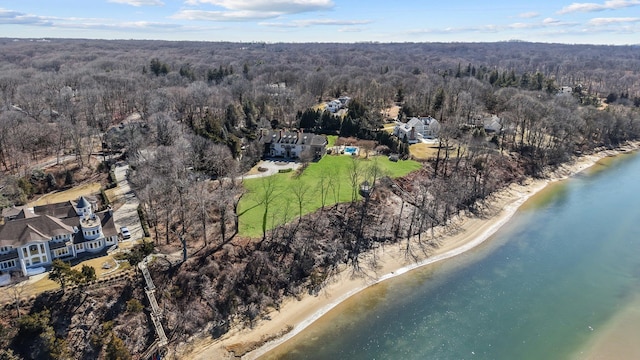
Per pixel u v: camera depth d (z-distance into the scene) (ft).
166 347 185.98
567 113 472.03
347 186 317.42
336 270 247.09
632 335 199.62
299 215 271.28
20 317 175.01
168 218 249.14
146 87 575.79
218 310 208.13
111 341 172.45
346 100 602.03
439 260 262.67
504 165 397.60
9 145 327.06
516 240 287.48
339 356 187.62
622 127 523.70
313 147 385.29
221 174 308.81
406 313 215.31
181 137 338.54
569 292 231.91
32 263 207.00
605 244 282.15
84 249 222.07
